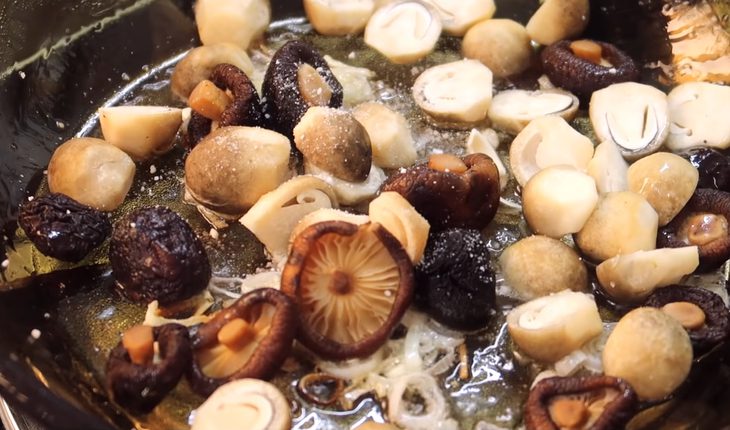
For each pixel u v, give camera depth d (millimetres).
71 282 382
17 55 437
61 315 374
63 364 359
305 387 349
